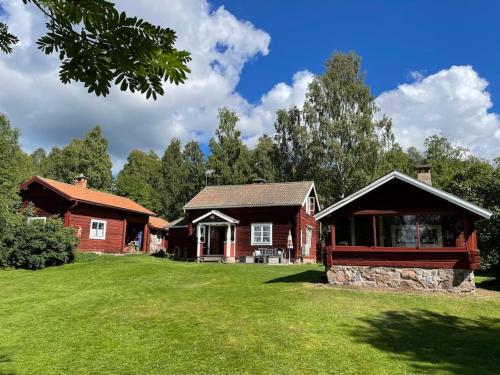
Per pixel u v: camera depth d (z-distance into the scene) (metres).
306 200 29.20
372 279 15.26
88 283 17.27
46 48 2.55
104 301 13.67
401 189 15.41
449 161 51.56
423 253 14.80
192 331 9.92
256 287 15.51
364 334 9.62
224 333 9.68
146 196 51.00
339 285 15.52
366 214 15.69
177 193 53.69
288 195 28.16
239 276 18.50
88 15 2.33
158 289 15.61
